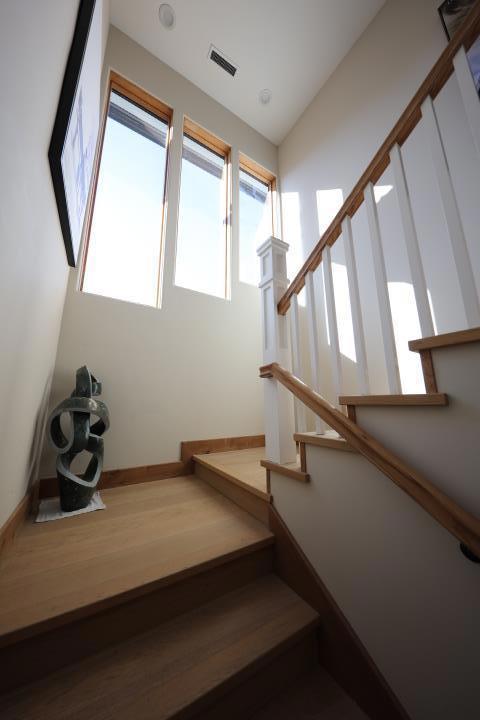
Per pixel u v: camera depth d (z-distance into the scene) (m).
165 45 2.67
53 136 1.00
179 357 2.32
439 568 0.77
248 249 3.16
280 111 3.24
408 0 2.23
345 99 2.72
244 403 2.62
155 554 1.11
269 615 1.03
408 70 2.18
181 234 2.67
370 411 0.96
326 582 1.05
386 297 0.99
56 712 0.70
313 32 2.60
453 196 0.82
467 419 0.74
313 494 1.14
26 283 0.92
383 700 0.83
